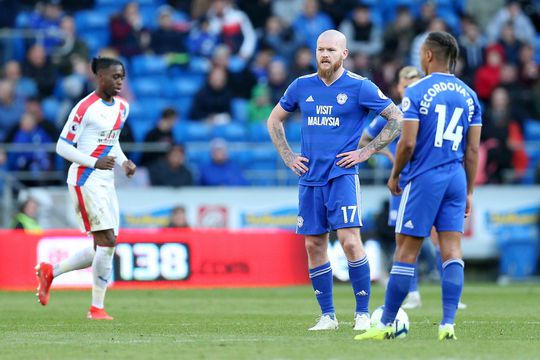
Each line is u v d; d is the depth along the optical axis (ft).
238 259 198.39
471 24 280.31
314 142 103.65
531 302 157.79
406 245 89.76
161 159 217.56
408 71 142.72
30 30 250.37
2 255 187.42
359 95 102.78
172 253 193.36
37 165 215.51
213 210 216.74
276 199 219.61
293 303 154.20
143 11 284.41
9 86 230.89
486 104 269.85
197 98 247.29
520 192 232.32
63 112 221.05
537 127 264.52
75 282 189.47
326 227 105.29
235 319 123.03
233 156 238.27
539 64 294.87
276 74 250.98
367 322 104.94
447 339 89.20
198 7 274.57
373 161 227.81
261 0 282.15
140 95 257.14
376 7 295.28
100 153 121.60
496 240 230.48
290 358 77.46
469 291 188.14
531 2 308.19
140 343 90.74
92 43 269.85
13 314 130.82
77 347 87.15
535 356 79.05
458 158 89.71
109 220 122.01
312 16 275.18
